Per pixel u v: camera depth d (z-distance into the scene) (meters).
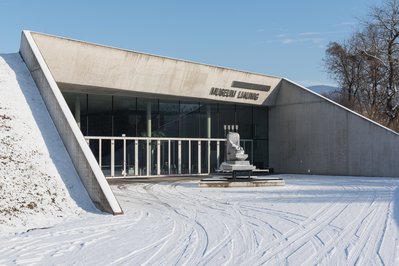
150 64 27.55
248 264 7.67
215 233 10.38
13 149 15.77
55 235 10.33
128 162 30.39
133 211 13.95
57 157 16.22
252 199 17.12
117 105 30.34
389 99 44.28
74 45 24.11
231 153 23.98
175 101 32.91
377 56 45.84
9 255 8.49
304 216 12.88
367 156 30.06
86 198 14.39
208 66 30.22
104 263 7.79
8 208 12.34
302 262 7.79
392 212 13.35
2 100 18.84
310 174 33.44
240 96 33.66
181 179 28.52
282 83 35.50
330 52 52.22
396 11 44.25
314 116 33.25
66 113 17.28
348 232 10.42
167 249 8.77
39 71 20.53
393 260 7.83
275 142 36.34
